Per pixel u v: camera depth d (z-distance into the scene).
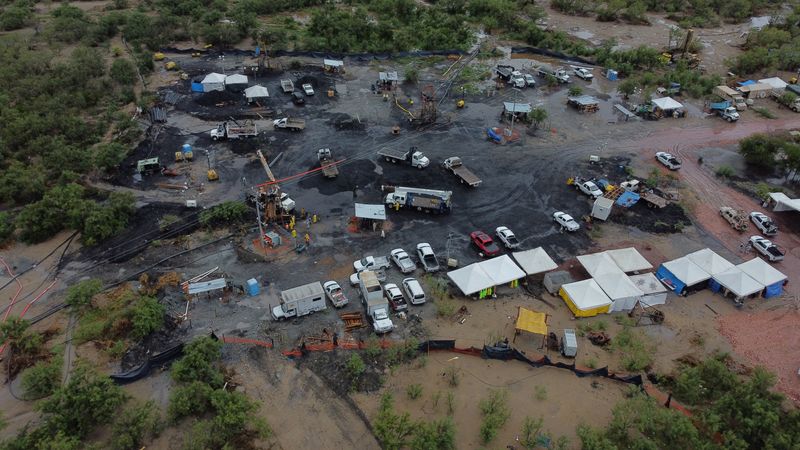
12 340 49.91
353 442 42.16
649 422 41.03
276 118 90.75
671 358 50.34
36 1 148.00
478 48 122.69
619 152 84.50
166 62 111.25
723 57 122.75
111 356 48.72
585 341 52.22
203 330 51.69
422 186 74.56
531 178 77.19
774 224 69.06
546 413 44.84
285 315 52.56
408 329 52.69
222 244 63.47
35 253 62.41
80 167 74.44
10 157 77.44
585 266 58.81
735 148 86.69
